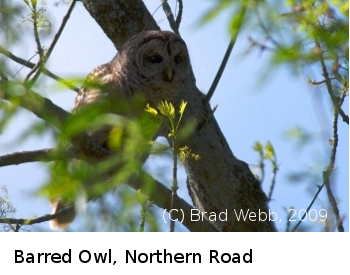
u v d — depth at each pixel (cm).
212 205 1128
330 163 671
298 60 448
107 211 531
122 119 520
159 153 572
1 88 446
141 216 601
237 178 1123
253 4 430
